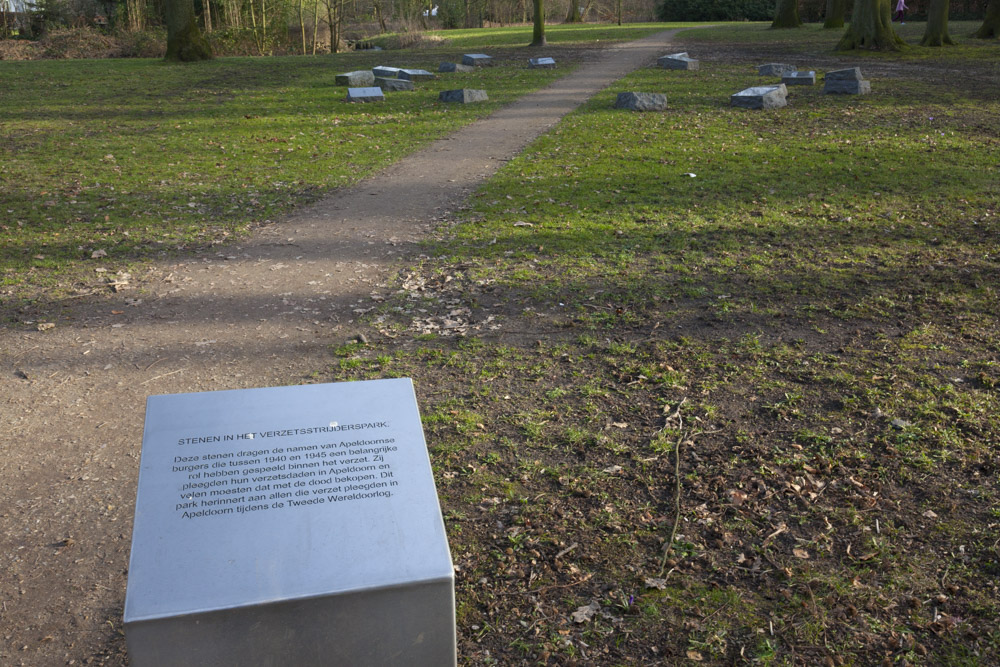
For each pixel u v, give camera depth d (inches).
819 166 509.0
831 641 138.8
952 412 208.1
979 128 624.7
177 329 276.2
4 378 239.9
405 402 137.3
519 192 462.0
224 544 110.9
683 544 164.2
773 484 182.2
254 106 800.9
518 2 2566.4
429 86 938.7
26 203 444.5
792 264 327.9
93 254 354.6
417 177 508.7
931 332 258.1
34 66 1115.9
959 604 145.4
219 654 106.8
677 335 262.4
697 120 693.3
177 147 609.3
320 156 574.9
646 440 202.4
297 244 374.0
